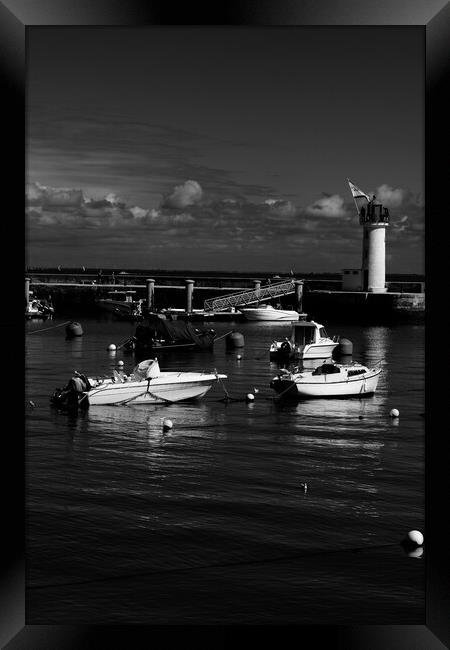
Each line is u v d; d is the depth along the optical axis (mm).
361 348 55156
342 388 30969
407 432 24062
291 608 11273
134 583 12047
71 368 41344
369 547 13672
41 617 10805
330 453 20953
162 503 16078
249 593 11766
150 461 19922
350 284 86438
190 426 24844
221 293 105000
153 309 86938
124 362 44688
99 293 105750
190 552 13336
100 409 27672
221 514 15398
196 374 30047
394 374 39875
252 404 29375
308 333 47188
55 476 18297
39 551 13289
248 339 62250
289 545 13719
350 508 15859
